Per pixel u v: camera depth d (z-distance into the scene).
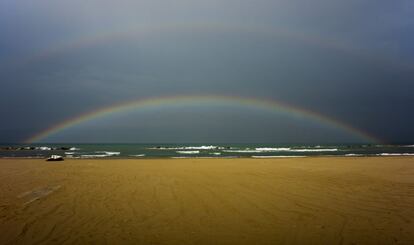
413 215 7.44
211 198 9.25
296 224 6.70
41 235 5.92
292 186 11.45
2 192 10.09
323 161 23.44
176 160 24.72
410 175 14.75
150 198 9.22
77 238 5.78
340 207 8.21
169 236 5.92
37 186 11.27
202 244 5.53
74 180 12.80
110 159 26.03
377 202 8.79
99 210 7.79
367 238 5.85
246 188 10.98
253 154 39.03
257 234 6.05
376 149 59.62
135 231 6.19
